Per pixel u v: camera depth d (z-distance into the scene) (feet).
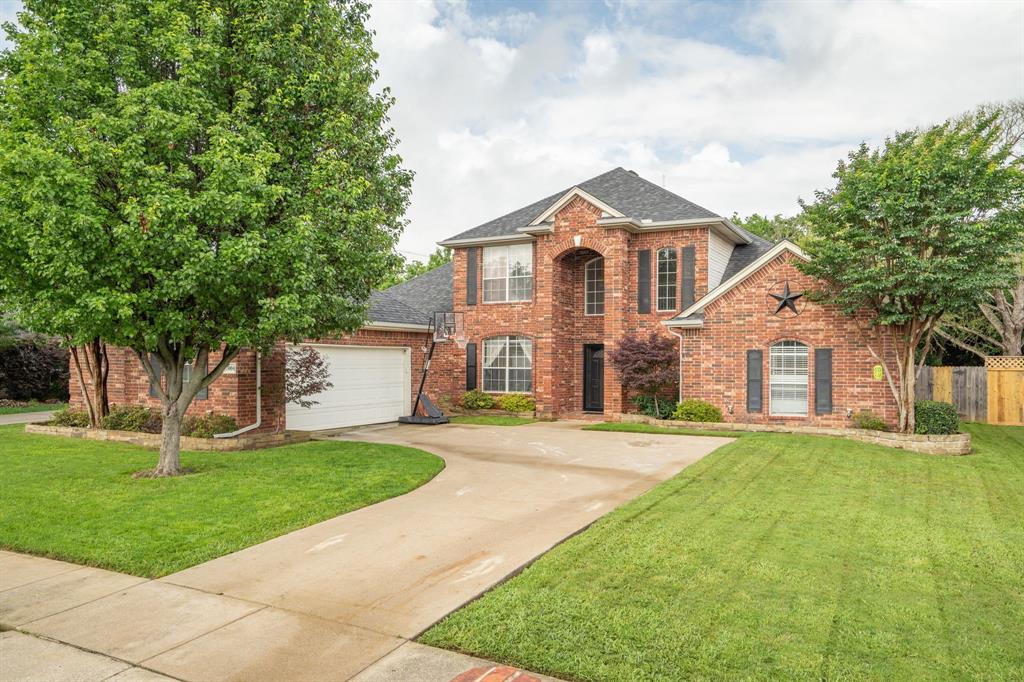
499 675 13.58
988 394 66.80
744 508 27.78
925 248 45.01
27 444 46.55
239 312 32.96
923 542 23.09
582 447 46.32
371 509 27.91
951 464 40.01
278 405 51.98
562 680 13.41
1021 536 24.17
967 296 43.50
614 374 65.62
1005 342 75.92
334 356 58.44
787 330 53.52
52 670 14.03
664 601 17.38
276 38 33.65
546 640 15.10
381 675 13.67
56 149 28.35
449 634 15.52
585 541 22.84
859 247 46.42
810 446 44.73
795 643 14.92
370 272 39.37
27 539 23.20
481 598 17.85
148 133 29.25
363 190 36.32
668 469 37.42
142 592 18.63
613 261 66.18
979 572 20.04
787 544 22.59
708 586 18.51
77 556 21.59
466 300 75.92
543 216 69.26
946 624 16.15
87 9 31.58
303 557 21.57
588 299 73.67
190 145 32.94
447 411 72.49
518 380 72.90
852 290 46.11
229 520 25.72
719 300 56.44
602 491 31.50
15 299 31.37
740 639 15.10
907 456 42.52
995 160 42.29
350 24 39.91
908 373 47.57
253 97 34.06
